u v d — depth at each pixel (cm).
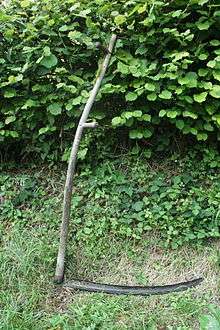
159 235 355
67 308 304
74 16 370
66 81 374
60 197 384
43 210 375
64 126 385
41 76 377
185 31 357
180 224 353
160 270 336
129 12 359
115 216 364
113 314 294
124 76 360
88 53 372
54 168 402
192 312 296
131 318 292
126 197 373
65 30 360
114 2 361
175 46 361
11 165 410
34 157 412
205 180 378
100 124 386
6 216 372
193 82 343
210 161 377
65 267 330
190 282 321
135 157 391
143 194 375
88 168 390
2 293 305
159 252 348
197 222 356
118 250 347
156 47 361
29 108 377
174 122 363
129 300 307
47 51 354
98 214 366
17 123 384
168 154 395
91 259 341
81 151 371
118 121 351
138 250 348
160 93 354
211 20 348
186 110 354
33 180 396
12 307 294
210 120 362
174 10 359
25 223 367
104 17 367
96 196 374
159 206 363
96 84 320
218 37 364
